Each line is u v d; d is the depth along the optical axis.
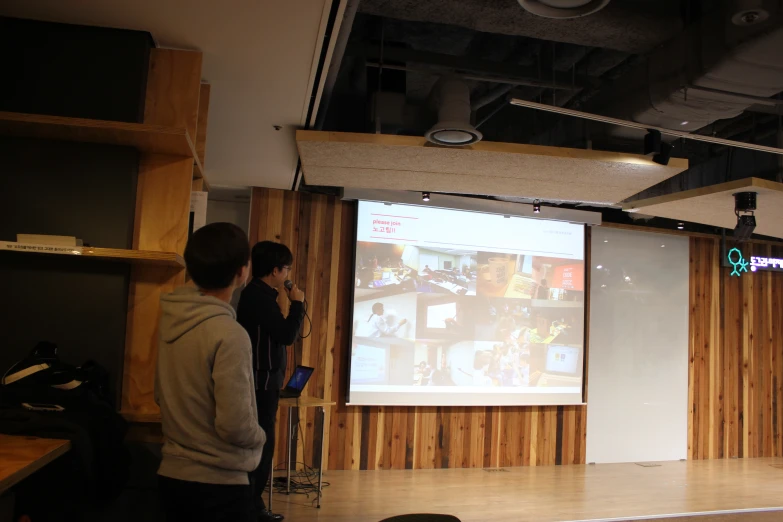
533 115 5.22
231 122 3.72
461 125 3.38
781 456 7.05
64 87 2.44
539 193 4.96
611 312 6.52
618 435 6.42
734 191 4.49
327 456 5.50
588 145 4.22
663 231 6.77
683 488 5.30
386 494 4.71
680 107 3.59
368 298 5.63
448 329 5.83
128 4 2.29
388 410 5.68
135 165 2.41
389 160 4.04
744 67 3.04
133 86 2.48
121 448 1.99
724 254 6.91
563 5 2.44
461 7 3.16
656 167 4.05
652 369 6.62
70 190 2.33
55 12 2.36
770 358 7.17
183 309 1.66
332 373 5.58
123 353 2.37
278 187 5.49
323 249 5.67
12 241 2.25
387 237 5.74
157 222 2.46
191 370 1.60
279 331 2.83
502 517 4.19
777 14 2.66
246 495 1.63
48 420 1.85
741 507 4.70
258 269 2.94
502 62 4.20
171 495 1.58
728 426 6.89
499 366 5.96
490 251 6.03
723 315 7.01
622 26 3.28
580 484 5.31
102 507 2.03
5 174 2.29
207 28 2.48
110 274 2.34
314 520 3.96
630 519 4.26
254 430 1.59
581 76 4.43
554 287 6.23
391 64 4.07
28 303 2.28
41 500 1.97
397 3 3.18
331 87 3.61
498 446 5.98
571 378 6.20
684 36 3.26
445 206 5.85
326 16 2.36
